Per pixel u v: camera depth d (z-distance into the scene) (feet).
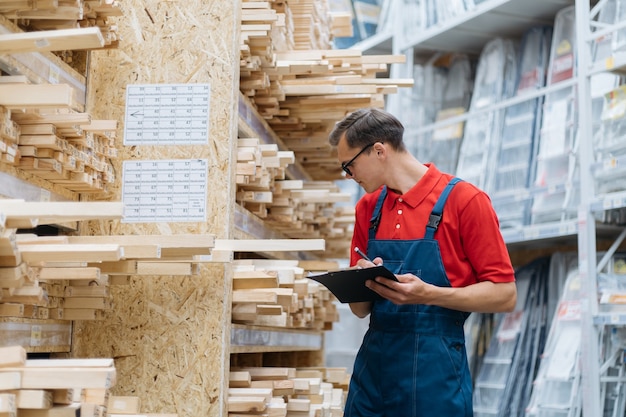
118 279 9.21
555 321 17.84
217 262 9.20
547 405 16.94
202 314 9.45
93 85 9.89
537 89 18.92
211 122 9.78
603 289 15.66
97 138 8.82
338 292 9.29
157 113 9.85
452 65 22.00
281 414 9.68
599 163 15.44
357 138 9.62
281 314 10.39
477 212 9.28
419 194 9.55
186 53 9.93
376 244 9.64
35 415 6.04
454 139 21.18
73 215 6.42
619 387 15.79
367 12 23.07
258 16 10.36
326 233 15.57
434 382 9.03
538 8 18.85
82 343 9.57
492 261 9.21
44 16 7.79
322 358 16.62
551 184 17.30
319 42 14.21
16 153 7.54
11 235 6.21
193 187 9.68
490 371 19.10
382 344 9.35
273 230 13.09
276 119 12.76
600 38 16.87
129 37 10.02
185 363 9.40
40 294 6.87
